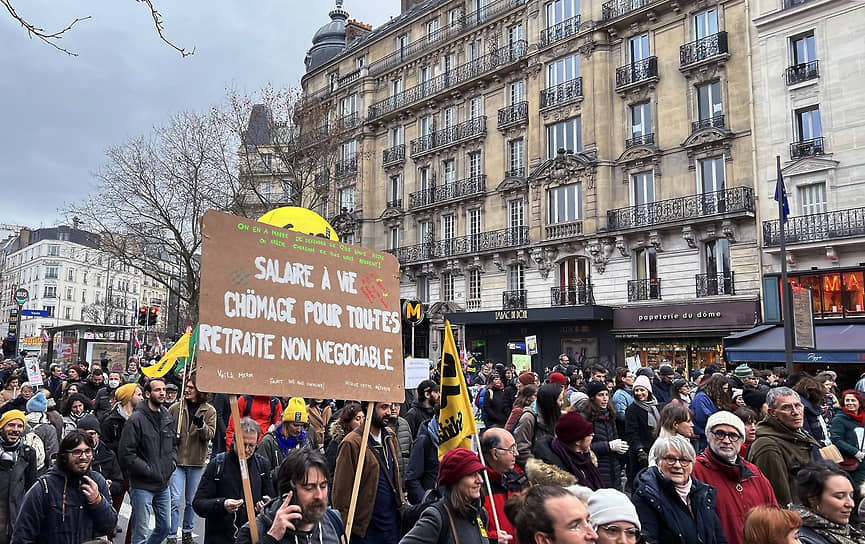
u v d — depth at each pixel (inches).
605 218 1217.4
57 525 201.5
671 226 1112.8
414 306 566.9
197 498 224.8
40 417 329.7
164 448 293.0
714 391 336.2
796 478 172.4
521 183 1370.6
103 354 1043.3
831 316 939.3
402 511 227.8
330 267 193.2
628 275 1184.2
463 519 165.0
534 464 183.8
